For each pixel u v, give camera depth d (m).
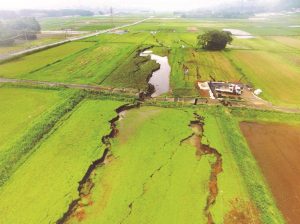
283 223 18.72
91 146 27.34
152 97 40.78
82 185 22.44
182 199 20.89
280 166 24.72
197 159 25.77
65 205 20.05
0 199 20.53
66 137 28.91
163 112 35.50
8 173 23.22
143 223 18.77
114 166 24.83
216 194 21.41
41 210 19.58
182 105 37.25
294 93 41.88
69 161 25.00
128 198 20.98
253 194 21.06
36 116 33.16
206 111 35.34
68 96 39.22
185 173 23.80
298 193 21.59
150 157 26.08
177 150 27.19
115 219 19.08
